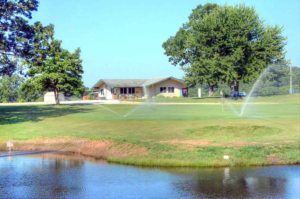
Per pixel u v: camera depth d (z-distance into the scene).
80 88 59.50
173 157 18.64
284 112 36.91
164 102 64.50
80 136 24.23
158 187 15.12
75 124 29.64
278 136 22.25
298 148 19.34
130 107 49.00
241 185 15.22
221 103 56.81
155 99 76.25
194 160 18.19
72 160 20.06
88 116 35.38
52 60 56.44
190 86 87.06
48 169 18.23
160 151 19.41
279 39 68.94
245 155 18.47
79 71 58.78
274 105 50.03
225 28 66.62
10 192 14.91
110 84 93.06
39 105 58.78
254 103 55.69
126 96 90.00
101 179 16.33
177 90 93.06
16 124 30.81
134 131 24.78
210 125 25.84
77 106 53.34
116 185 15.47
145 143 20.67
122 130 25.45
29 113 40.59
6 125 30.36
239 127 24.67
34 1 35.88
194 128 24.83
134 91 95.06
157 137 22.41
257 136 22.36
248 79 67.69
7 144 23.84
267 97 65.94
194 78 71.19
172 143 20.59
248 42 67.38
